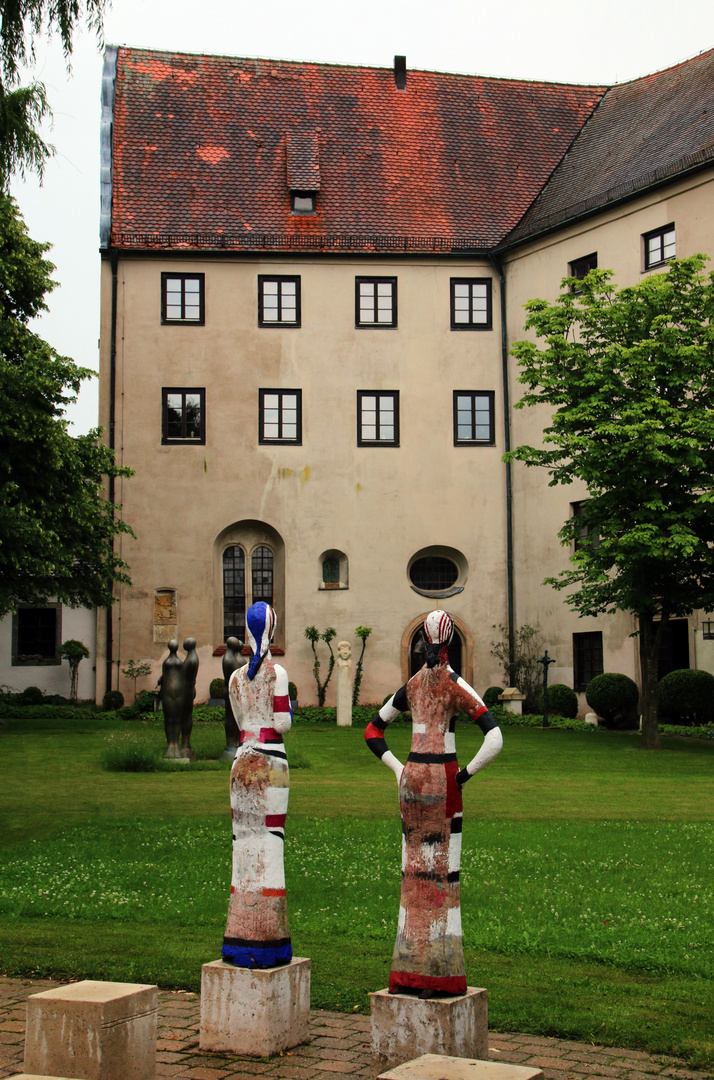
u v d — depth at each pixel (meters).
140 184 35.88
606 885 10.34
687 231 29.22
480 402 35.25
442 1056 4.92
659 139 32.47
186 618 33.50
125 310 34.38
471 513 34.69
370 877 10.80
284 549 34.09
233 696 6.55
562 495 32.81
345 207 36.25
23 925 8.94
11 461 27.28
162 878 10.79
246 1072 5.76
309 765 21.00
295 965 6.22
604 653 30.97
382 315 35.34
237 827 6.34
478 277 35.59
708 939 8.22
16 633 34.75
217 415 34.25
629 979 7.25
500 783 18.59
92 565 29.98
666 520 23.70
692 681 27.72
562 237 33.19
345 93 39.44
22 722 29.70
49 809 15.27
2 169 12.38
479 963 7.66
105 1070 5.33
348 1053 6.04
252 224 35.41
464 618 34.28
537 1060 5.77
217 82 38.91
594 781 18.88
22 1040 6.18
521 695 31.88
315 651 33.78
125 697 33.09
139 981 7.26
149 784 17.98
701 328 24.17
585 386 24.58
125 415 34.00
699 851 12.09
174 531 33.75
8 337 27.55
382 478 34.59
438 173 37.69
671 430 24.06
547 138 39.31
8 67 11.95
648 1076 5.55
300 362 34.75
